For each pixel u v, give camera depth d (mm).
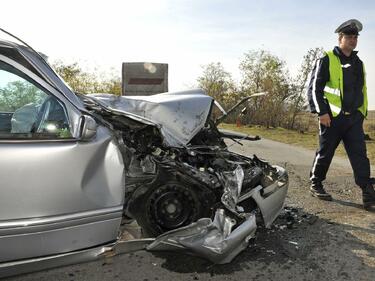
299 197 5605
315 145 12039
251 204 3791
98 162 2684
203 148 3850
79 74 17422
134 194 3355
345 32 4984
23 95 2621
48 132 2592
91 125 2607
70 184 2525
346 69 5059
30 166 2428
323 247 3910
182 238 2918
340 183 6539
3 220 2365
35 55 2703
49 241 2480
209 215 3406
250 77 22859
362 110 5129
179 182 3408
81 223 2562
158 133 3312
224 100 23031
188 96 3834
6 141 2449
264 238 4090
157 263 3506
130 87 12656
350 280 3279
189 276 3299
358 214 4934
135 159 3389
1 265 2395
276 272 3389
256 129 18359
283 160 8773
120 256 3600
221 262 3002
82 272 3328
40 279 3188
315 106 5148
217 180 3404
